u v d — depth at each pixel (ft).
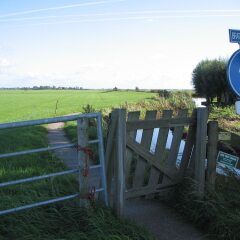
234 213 10.43
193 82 89.10
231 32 11.12
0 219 9.43
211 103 73.97
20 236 8.87
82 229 9.29
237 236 9.66
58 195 11.23
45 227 9.27
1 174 14.19
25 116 58.23
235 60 11.06
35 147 22.74
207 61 84.94
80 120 9.68
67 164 17.44
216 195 11.20
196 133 11.90
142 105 63.36
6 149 20.81
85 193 9.91
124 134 10.27
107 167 10.71
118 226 9.44
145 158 11.59
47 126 39.83
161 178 12.34
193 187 11.57
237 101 11.24
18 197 10.78
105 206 10.16
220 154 12.97
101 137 10.02
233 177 12.28
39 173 14.62
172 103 64.80
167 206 11.86
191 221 10.85
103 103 92.38
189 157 12.36
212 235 10.02
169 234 10.12
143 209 11.60
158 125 11.50
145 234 9.49
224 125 31.91
